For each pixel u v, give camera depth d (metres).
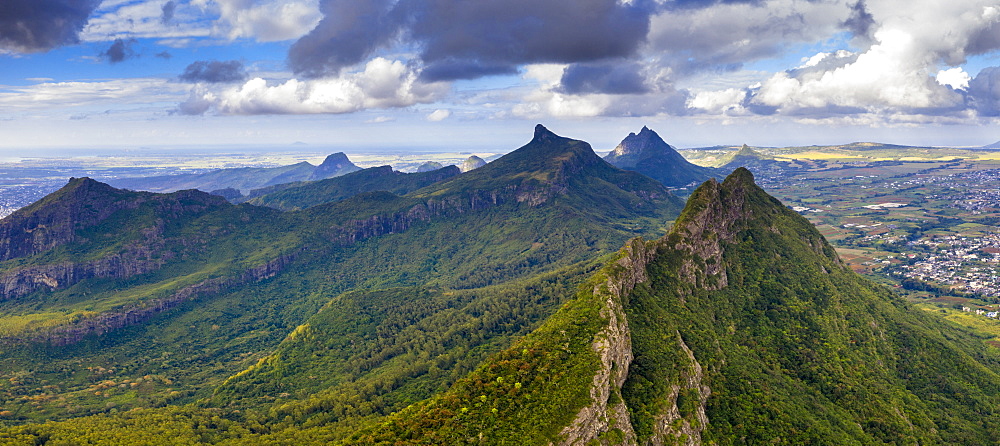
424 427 135.62
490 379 145.62
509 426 129.25
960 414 194.62
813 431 161.12
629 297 183.50
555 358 145.38
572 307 169.38
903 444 170.38
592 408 130.12
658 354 159.00
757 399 167.12
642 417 139.25
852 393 187.50
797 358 199.75
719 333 196.25
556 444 123.50
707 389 163.12
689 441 140.88
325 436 199.62
